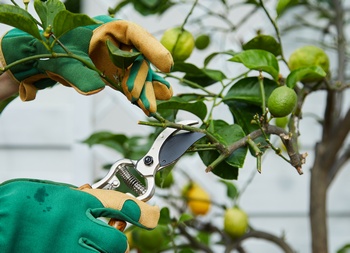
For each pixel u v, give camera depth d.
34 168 2.14
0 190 0.72
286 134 0.94
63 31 0.78
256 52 1.02
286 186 2.21
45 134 2.12
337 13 1.48
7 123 2.12
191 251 1.37
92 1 2.04
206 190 2.05
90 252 0.68
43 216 0.70
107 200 0.72
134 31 0.75
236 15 2.00
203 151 0.98
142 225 0.74
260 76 1.00
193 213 1.60
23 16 0.77
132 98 0.77
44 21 0.82
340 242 2.23
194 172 2.04
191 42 1.13
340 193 2.23
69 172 2.14
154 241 1.32
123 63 0.76
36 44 0.82
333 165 1.39
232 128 0.96
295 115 1.07
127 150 1.43
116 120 2.20
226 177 0.97
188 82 1.08
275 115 0.94
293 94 0.94
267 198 2.21
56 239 0.69
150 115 0.78
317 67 1.04
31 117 2.12
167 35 1.12
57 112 2.12
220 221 2.02
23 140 2.12
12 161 2.14
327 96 1.29
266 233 1.37
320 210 1.35
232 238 1.39
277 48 1.09
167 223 1.22
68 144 2.12
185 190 1.61
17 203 0.70
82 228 0.70
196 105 1.00
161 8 1.36
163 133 0.80
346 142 2.10
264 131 0.94
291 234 2.22
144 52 0.75
